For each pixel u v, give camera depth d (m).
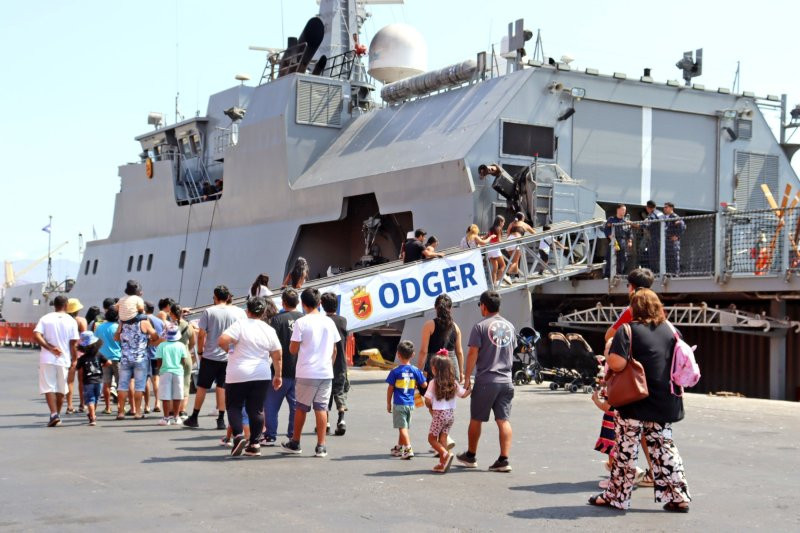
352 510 7.92
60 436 12.77
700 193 28.34
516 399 17.48
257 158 32.28
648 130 27.55
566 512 7.89
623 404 7.86
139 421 14.60
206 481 9.29
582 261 23.91
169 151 40.12
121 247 41.81
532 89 25.75
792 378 20.84
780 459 10.70
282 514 7.73
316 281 20.03
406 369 10.88
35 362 32.25
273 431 11.88
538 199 24.09
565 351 19.14
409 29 32.78
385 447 11.75
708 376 23.64
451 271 20.73
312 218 29.36
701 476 9.64
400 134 28.81
